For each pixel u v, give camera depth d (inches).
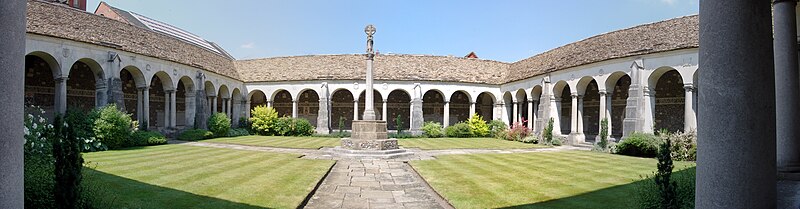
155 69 898.1
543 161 546.0
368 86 673.0
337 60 1378.0
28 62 767.7
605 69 839.1
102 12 1253.1
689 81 674.2
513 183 366.6
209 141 898.1
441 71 1333.7
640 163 526.9
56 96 677.9
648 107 743.7
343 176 426.0
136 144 725.3
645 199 229.9
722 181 118.5
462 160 558.3
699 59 127.2
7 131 114.4
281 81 1315.2
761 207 116.3
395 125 1411.2
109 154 567.5
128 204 255.3
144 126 858.8
